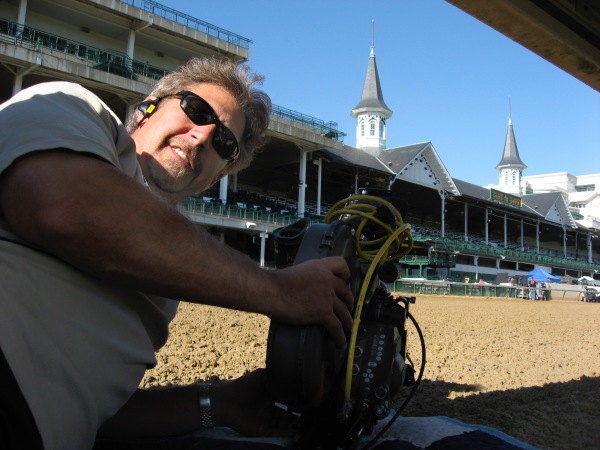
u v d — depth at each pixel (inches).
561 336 382.3
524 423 131.6
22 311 45.0
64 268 47.9
